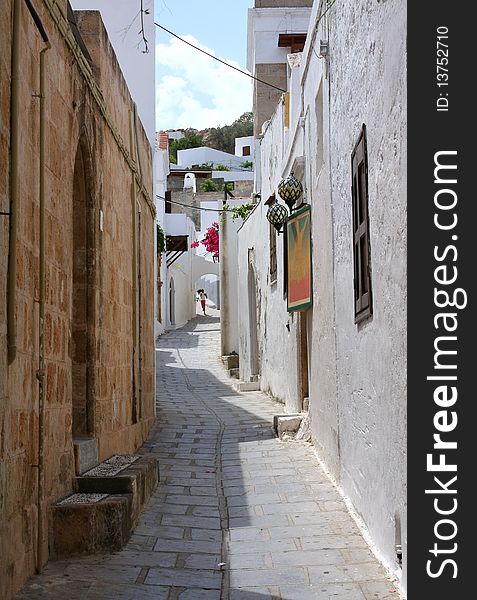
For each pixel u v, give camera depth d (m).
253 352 19.89
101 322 8.27
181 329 35.41
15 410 5.16
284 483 8.86
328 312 9.16
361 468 6.98
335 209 8.49
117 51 18.25
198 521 7.47
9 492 4.99
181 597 5.40
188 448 11.38
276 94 23.53
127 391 10.26
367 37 6.27
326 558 6.17
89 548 6.22
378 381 6.09
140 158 11.94
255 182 21.89
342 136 7.89
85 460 7.40
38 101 5.90
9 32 5.08
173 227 37.56
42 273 5.86
